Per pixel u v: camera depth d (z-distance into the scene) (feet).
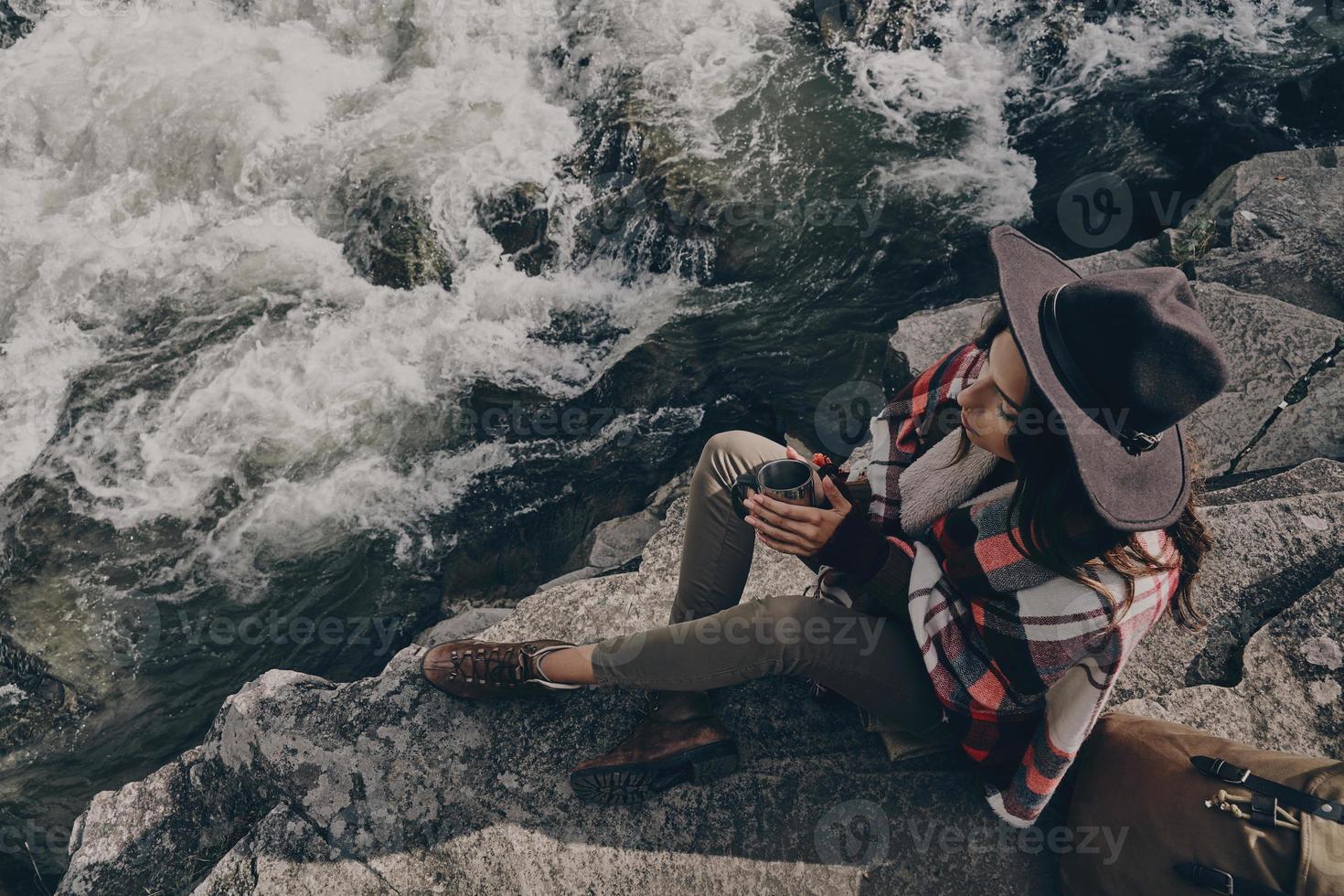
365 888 7.33
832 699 8.00
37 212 21.68
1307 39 20.97
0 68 23.72
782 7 22.67
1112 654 5.65
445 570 15.24
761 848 7.36
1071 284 5.10
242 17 24.41
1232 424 10.91
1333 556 8.71
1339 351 11.25
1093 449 4.86
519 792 7.72
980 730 6.47
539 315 18.65
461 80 22.34
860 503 7.03
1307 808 5.67
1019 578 5.72
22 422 17.97
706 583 7.45
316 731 8.10
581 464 15.97
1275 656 8.09
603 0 22.97
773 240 18.54
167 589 15.42
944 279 17.69
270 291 19.29
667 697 7.47
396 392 17.52
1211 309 11.93
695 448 15.84
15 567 15.83
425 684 8.33
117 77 23.11
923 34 21.83
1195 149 19.16
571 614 9.12
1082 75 20.93
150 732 14.20
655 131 20.10
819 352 16.89
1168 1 21.95
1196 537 5.76
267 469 16.62
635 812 7.58
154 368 18.30
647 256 19.10
